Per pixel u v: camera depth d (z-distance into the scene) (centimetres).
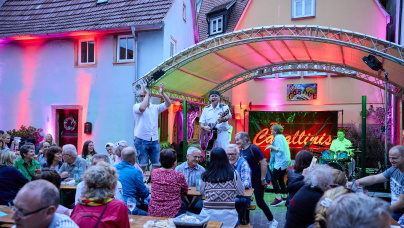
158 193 432
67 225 215
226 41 890
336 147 1041
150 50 1079
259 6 1463
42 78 1178
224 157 428
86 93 1134
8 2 1359
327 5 1347
